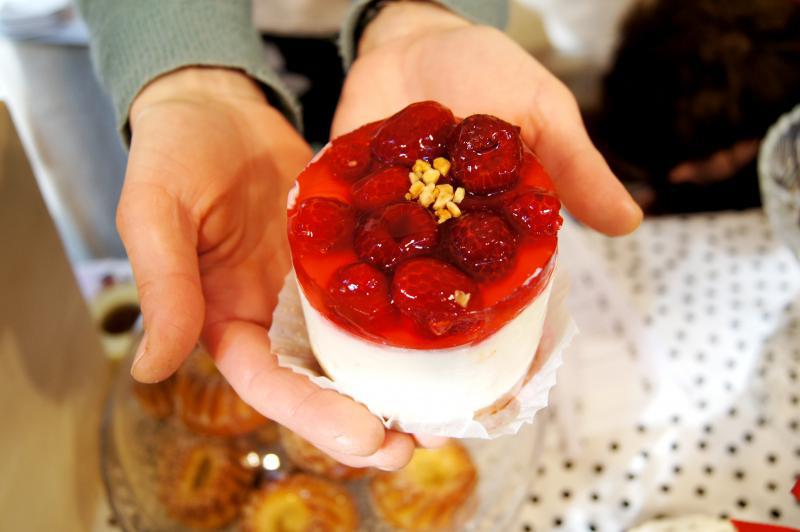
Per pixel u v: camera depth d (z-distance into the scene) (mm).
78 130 502
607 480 323
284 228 319
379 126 268
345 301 232
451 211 241
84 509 329
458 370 245
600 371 351
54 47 468
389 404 260
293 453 316
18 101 491
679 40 476
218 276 297
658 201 489
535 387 275
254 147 324
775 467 320
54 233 313
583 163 289
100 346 363
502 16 408
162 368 232
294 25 485
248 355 275
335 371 264
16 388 285
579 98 525
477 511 303
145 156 274
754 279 380
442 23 371
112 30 345
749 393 341
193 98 319
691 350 358
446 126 256
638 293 378
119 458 319
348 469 311
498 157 244
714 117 477
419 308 223
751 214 406
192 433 326
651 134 496
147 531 306
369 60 350
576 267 385
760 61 469
